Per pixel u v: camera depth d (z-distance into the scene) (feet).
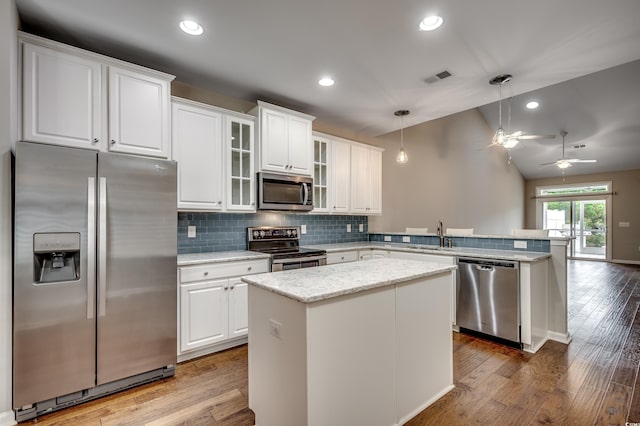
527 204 32.42
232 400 6.72
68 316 6.34
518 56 8.32
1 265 5.84
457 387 7.19
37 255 6.08
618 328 11.02
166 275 7.64
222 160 9.89
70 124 6.76
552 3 6.28
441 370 6.87
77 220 6.42
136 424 5.93
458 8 6.43
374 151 15.20
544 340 9.89
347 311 5.07
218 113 9.84
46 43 6.51
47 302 6.13
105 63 7.26
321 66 8.92
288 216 12.96
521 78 9.62
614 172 27.55
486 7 6.40
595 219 29.09
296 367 4.75
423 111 12.51
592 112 20.30
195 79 9.76
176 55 8.32
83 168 6.52
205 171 9.48
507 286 9.40
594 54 8.22
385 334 5.67
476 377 7.64
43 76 6.48
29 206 5.95
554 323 10.03
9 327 5.90
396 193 17.56
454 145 21.79
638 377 7.56
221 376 7.75
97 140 7.10
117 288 6.91
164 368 7.65
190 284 8.43
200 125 9.41
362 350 5.27
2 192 5.86
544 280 9.93
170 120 8.75
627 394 6.83
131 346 7.12
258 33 7.32
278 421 5.18
